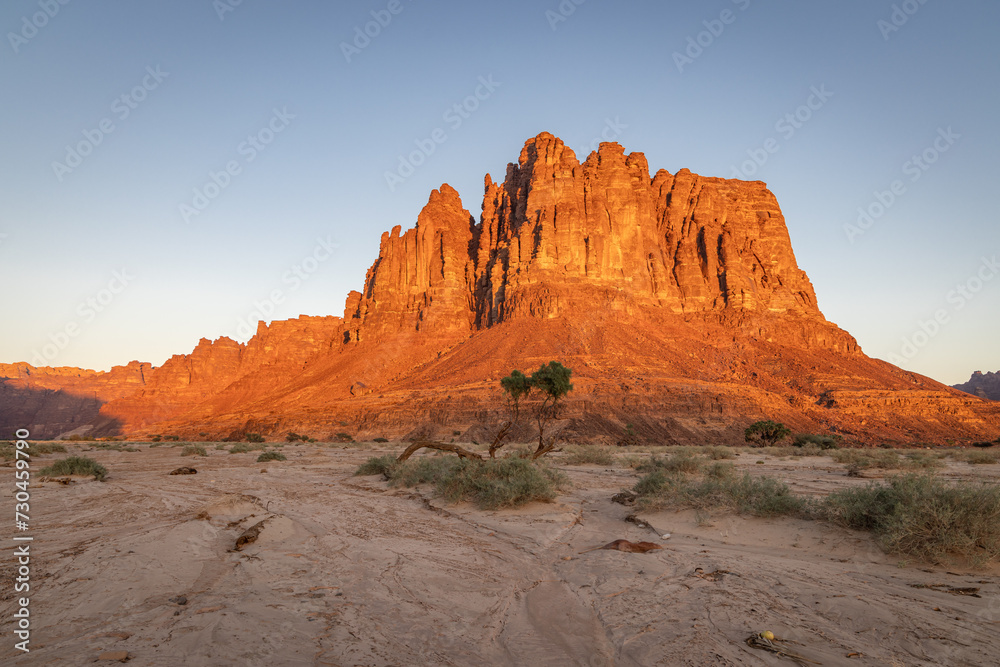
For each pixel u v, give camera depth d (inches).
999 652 166.1
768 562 271.9
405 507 482.3
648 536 346.0
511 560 298.8
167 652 167.2
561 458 1107.9
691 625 191.6
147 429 5236.2
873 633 181.9
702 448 1765.5
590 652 174.9
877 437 3846.0
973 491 269.7
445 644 181.8
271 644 175.3
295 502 503.8
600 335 4963.1
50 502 475.2
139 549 292.8
